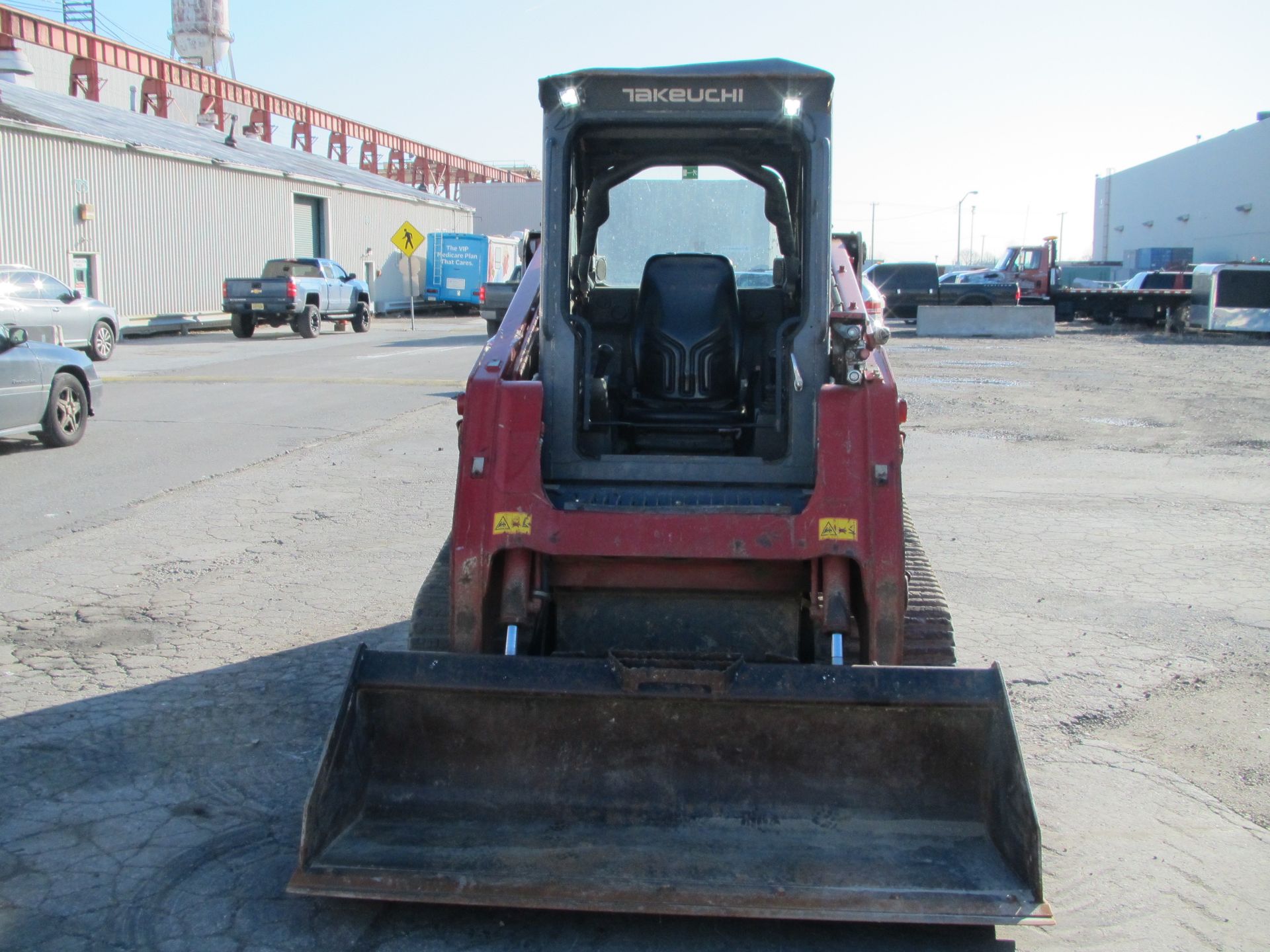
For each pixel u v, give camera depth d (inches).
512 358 173.8
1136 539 336.8
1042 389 716.7
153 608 262.4
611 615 174.7
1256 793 177.6
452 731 147.9
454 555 158.4
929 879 132.5
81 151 1081.4
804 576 167.6
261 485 402.9
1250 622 259.3
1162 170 2741.1
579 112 171.0
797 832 141.7
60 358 466.3
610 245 220.7
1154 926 141.6
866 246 226.2
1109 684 221.5
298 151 1919.3
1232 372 831.1
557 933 139.4
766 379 197.5
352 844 138.6
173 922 139.9
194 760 184.1
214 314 1300.4
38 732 193.6
